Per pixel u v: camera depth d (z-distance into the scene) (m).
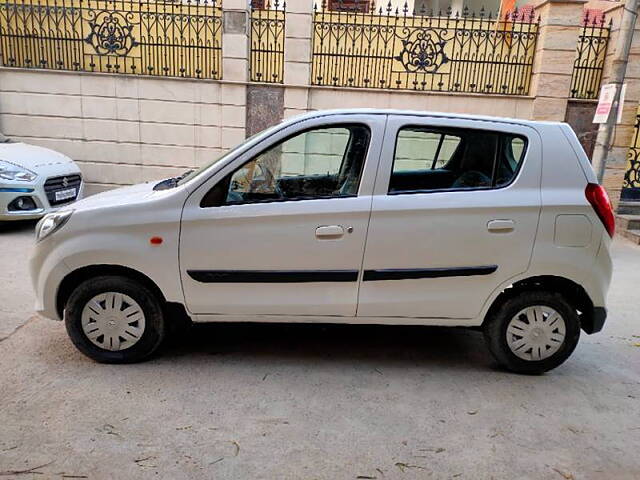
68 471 2.39
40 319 4.16
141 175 9.14
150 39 8.83
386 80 9.06
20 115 8.85
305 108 8.83
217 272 3.29
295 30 8.54
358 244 3.25
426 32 9.11
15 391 3.06
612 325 4.65
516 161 3.35
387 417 2.97
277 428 2.81
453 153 3.34
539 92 8.73
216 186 3.26
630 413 3.14
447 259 3.30
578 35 8.48
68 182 7.38
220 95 8.77
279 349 3.82
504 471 2.54
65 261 3.27
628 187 9.49
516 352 3.51
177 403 3.01
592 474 2.54
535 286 3.46
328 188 3.34
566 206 3.29
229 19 8.47
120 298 3.36
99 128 8.94
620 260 7.04
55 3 8.75
